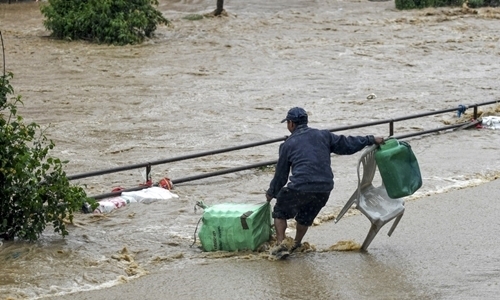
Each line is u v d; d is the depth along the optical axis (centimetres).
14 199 2053
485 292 1697
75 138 3634
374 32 7044
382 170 1930
